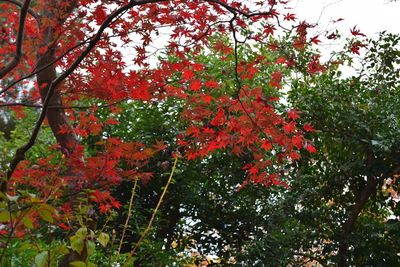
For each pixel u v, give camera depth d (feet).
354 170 26.16
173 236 32.78
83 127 15.97
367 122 25.22
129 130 29.63
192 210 32.37
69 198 13.41
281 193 30.37
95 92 15.15
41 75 16.34
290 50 15.15
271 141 16.33
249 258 28.30
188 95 17.11
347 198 28.22
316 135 25.90
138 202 29.48
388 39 25.53
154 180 29.96
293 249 28.48
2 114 36.14
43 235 16.60
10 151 23.11
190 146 18.54
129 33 14.64
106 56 15.15
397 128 24.57
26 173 12.95
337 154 26.84
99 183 13.75
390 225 25.59
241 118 15.52
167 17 14.25
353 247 27.02
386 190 27.40
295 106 25.85
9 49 16.89
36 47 16.17
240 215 31.71
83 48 15.33
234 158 29.68
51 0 14.75
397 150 24.62
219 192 32.01
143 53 15.12
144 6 14.44
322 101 25.58
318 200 28.43
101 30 11.93
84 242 7.17
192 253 32.91
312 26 13.83
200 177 31.24
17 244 14.62
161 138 29.32
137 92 15.16
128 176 13.80
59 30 14.96
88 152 27.94
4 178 10.50
